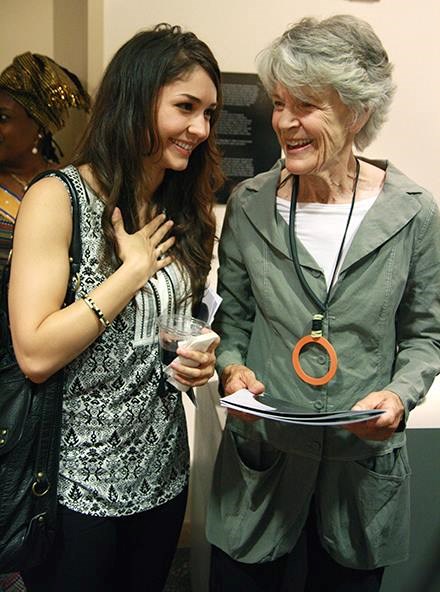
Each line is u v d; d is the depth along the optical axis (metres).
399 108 2.52
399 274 1.38
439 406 1.85
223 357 1.54
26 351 1.22
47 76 2.17
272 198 1.45
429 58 2.49
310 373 1.40
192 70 1.29
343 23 1.26
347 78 1.21
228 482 1.53
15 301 1.22
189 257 1.46
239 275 1.54
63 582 1.38
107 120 1.31
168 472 1.47
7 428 1.28
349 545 1.48
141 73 1.28
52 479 1.30
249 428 1.49
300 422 1.21
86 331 1.22
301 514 1.47
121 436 1.35
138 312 1.33
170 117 1.30
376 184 1.44
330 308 1.38
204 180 1.50
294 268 1.40
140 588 1.53
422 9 2.44
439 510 1.76
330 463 1.44
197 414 2.28
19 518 1.28
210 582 1.66
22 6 2.46
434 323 1.46
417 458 1.73
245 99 2.38
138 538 1.48
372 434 1.34
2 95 2.13
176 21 2.31
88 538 1.36
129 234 1.35
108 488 1.36
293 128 1.30
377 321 1.38
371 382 1.42
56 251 1.23
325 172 1.36
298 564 1.56
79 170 1.33
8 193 2.17
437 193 2.63
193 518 2.35
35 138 2.20
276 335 1.45
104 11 2.27
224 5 2.32
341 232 1.40
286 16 2.37
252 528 1.49
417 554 1.78
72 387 1.32
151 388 1.38
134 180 1.34
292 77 1.22
